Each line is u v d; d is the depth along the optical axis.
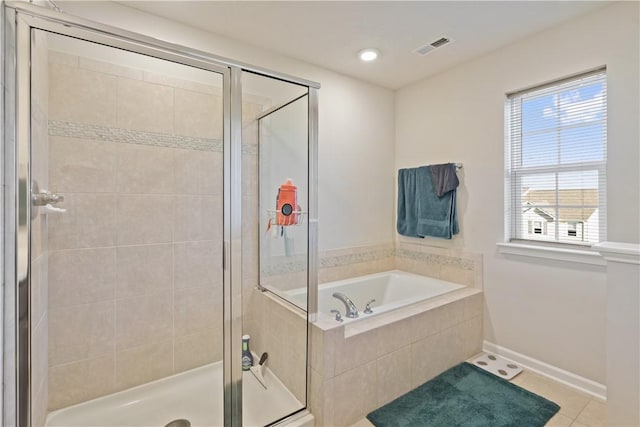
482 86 2.54
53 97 1.61
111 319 1.84
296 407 1.78
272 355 1.99
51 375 1.67
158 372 1.98
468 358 2.43
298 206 1.92
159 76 1.91
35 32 1.20
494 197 2.46
